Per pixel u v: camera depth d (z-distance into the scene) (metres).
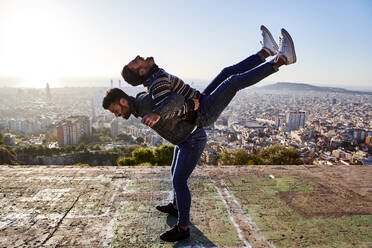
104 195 2.76
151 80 1.67
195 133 1.90
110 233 2.09
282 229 2.21
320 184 3.20
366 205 2.67
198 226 2.23
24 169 3.51
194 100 1.72
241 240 2.04
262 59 2.15
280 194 2.90
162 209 2.43
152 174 3.39
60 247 1.90
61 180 3.14
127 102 1.76
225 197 2.80
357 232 2.19
